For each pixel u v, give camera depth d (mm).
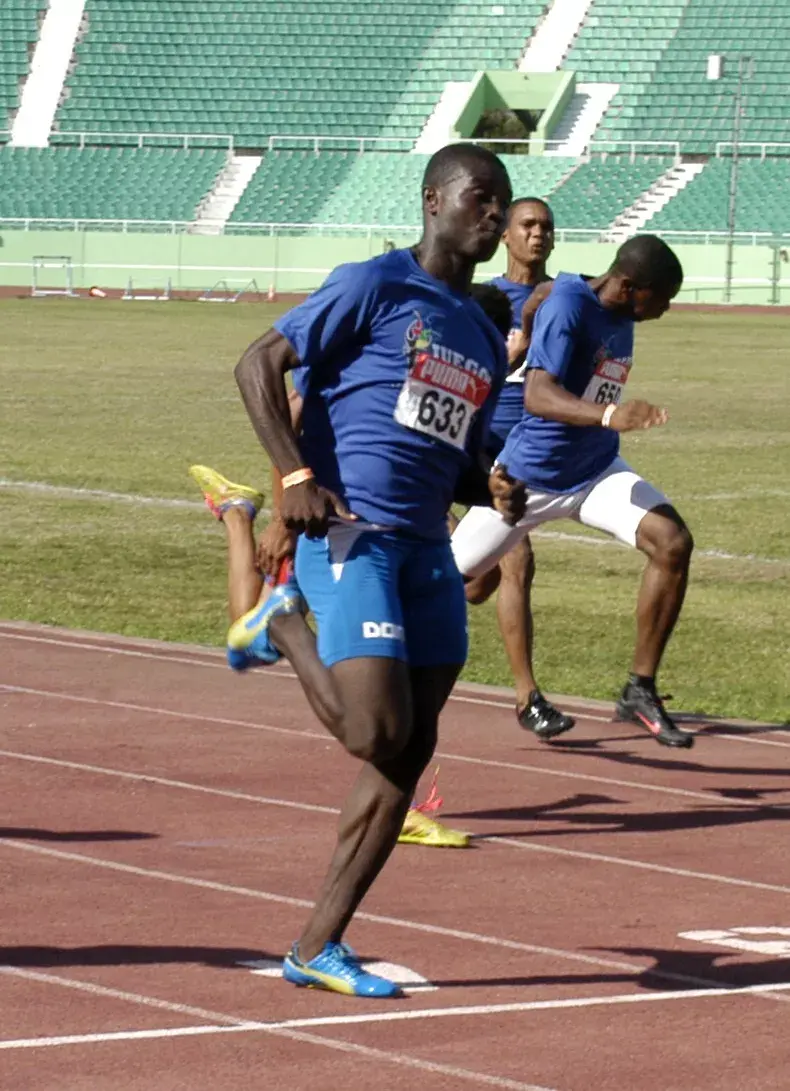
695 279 128250
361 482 11805
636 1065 10672
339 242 129125
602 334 19109
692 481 46156
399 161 135000
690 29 138750
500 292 16188
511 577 20031
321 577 11797
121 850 15375
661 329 106188
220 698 22156
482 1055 10734
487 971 12453
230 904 13859
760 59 136125
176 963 12328
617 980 12359
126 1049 10609
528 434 19625
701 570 33875
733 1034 11312
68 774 18141
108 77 141250
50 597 29375
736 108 124562
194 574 32000
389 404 11789
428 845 16000
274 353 11617
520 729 21156
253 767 18641
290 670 24156
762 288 127438
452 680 12195
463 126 136250
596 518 19875
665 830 16875
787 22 137375
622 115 136125
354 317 11703
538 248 19828
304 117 139750
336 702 11414
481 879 14961
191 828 16203
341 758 19156
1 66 142250
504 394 19922
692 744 19609
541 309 18844
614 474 19938
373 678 11312
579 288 18891
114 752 19156
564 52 140000
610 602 30453
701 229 128500
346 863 11797
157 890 14195
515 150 136750
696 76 136625
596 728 21391
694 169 131750
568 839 16422
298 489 11375
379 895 14344
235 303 123562
